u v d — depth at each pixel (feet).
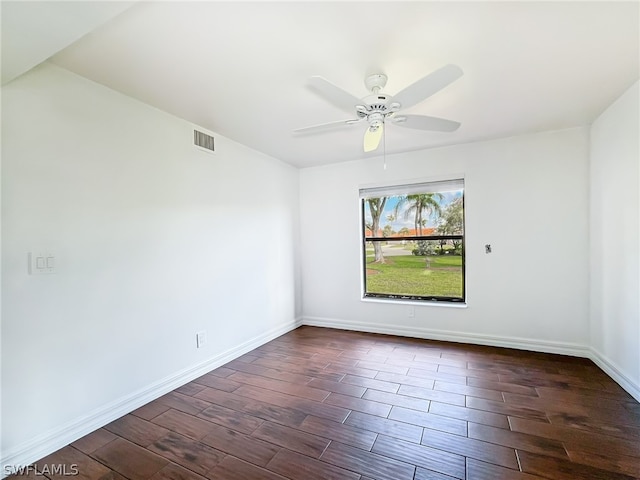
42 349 5.99
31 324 5.85
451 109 8.57
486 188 11.35
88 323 6.70
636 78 6.98
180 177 8.84
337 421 6.88
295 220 14.38
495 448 5.92
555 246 10.52
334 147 11.67
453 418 6.91
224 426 6.78
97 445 6.23
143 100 7.73
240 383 8.77
